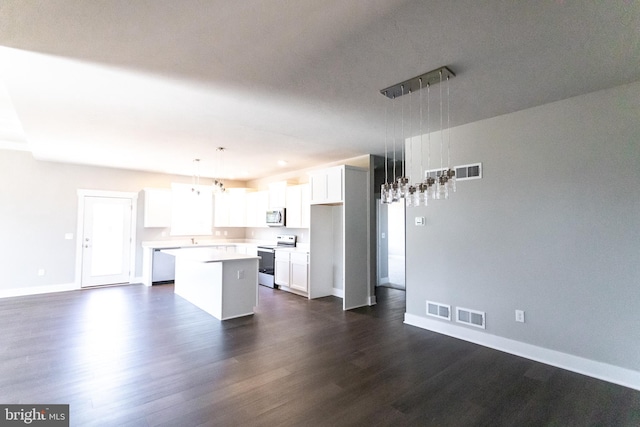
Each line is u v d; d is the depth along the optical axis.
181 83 2.62
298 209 6.39
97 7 1.68
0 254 5.55
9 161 5.66
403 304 5.32
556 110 3.04
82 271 6.30
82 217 6.30
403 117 3.46
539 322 3.13
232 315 4.42
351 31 1.91
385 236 7.22
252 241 8.41
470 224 3.66
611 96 2.74
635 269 2.62
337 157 5.65
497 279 3.43
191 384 2.58
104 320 4.24
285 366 2.94
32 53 2.15
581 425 2.11
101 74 2.46
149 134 4.14
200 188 7.60
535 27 1.86
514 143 3.32
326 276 5.93
